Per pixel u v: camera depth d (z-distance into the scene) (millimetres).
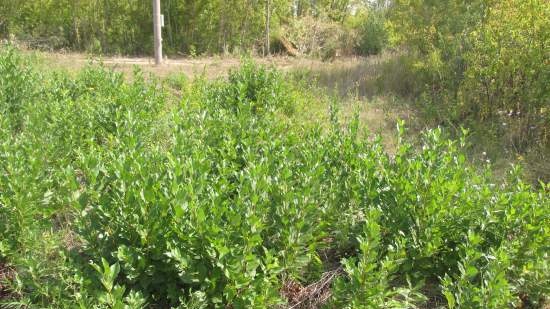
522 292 3619
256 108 6879
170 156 3672
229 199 3543
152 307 3271
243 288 2996
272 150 4270
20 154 4000
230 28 19609
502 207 3699
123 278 3252
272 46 20234
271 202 3561
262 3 19547
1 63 6660
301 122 6445
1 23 17875
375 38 20422
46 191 3967
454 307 3295
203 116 4961
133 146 3982
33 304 2977
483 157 6383
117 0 18422
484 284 3252
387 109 8742
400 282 3672
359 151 4398
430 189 3623
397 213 3715
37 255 3398
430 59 9430
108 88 6887
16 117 6039
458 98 8133
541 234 3557
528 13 7387
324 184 4070
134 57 17453
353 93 9984
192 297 2951
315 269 3635
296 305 3428
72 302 2947
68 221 3924
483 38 8039
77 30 17984
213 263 2979
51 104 5613
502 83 7637
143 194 3117
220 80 8508
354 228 3846
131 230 3178
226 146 4473
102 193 3396
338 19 24016
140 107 6172
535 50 7156
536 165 6211
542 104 7082
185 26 19406
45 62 11383
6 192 3492
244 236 3016
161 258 3094
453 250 3703
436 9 10453
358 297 2955
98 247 3242
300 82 8727
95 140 5434
